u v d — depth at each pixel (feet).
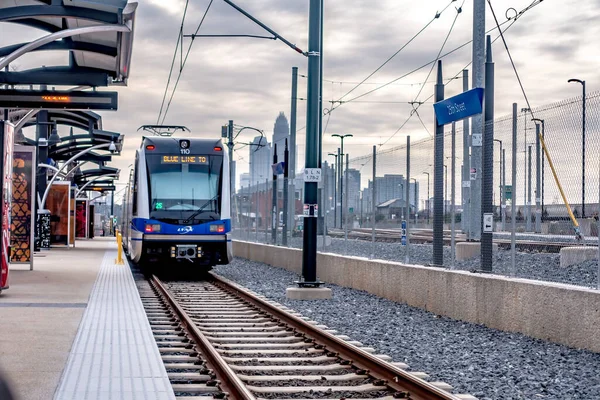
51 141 169.58
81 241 264.52
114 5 76.07
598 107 51.19
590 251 71.87
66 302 69.77
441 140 74.49
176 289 94.58
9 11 75.10
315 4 83.82
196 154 106.52
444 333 56.75
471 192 106.73
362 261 88.43
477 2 105.50
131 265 142.41
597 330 47.19
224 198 106.01
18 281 91.86
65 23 87.81
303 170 84.89
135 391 33.35
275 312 67.26
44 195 172.96
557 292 51.08
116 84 104.12
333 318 65.98
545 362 44.73
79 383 34.88
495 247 86.84
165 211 103.65
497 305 58.13
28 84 94.27
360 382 39.01
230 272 123.34
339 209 118.52
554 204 58.29
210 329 58.70
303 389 36.32
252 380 38.63
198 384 37.37
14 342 46.80
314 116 84.33
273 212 140.77
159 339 53.06
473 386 38.47
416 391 35.24
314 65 84.12
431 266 76.02
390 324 61.77
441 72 104.06
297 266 116.78
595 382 39.45
